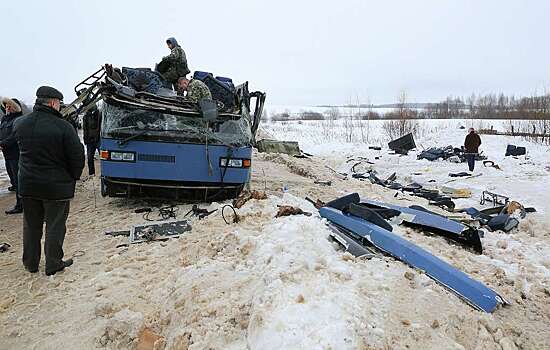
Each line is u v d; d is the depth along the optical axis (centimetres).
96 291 452
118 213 726
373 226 545
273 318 323
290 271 399
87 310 417
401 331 324
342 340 298
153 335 366
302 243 467
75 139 483
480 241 582
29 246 492
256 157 1612
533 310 423
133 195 752
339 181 1262
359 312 331
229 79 1008
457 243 609
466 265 520
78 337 379
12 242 618
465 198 1178
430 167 1831
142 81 888
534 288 469
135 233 604
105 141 703
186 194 768
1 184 1067
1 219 741
